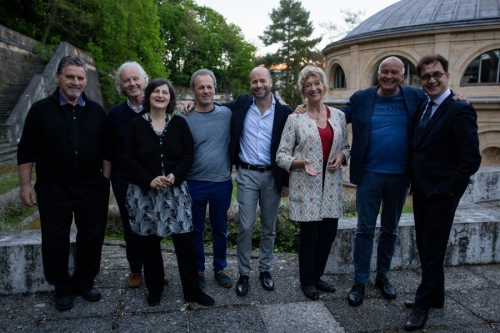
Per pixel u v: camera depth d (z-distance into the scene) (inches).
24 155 120.3
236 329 112.7
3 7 884.6
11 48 731.4
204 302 125.7
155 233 118.8
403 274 152.0
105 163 133.6
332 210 128.3
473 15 735.7
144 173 116.6
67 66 117.7
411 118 123.3
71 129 121.7
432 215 113.9
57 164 120.7
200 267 141.3
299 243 133.8
